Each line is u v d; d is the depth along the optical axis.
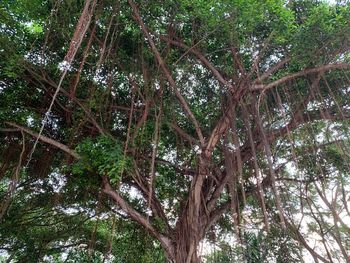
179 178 8.89
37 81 7.55
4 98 7.45
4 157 8.14
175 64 6.87
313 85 6.64
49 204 9.64
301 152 7.80
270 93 7.18
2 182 9.24
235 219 6.66
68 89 7.52
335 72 7.03
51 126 8.15
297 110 6.98
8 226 9.67
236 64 6.70
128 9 6.32
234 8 5.60
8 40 6.64
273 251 8.64
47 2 6.57
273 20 6.07
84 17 4.26
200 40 6.54
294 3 6.95
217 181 7.76
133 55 7.19
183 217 7.50
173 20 6.60
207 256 8.06
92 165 6.85
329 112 7.21
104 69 7.46
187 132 8.34
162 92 7.10
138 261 10.05
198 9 5.81
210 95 8.23
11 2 6.48
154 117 7.40
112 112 8.05
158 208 7.89
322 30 5.98
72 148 7.48
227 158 6.86
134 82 7.17
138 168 7.66
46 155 8.43
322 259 7.57
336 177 8.30
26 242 10.33
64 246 10.80
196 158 7.69
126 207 7.68
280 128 7.20
